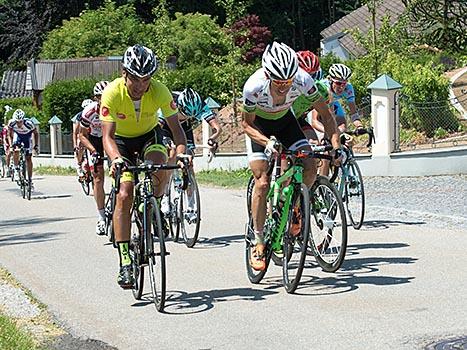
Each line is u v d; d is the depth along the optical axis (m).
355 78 30.67
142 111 9.19
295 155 9.23
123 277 9.19
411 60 32.94
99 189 14.38
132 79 8.78
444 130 25.66
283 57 8.80
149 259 9.05
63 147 41.25
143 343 7.79
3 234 15.68
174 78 43.38
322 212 9.99
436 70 29.45
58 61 58.75
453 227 13.81
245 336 7.80
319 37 88.44
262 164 9.48
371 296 9.02
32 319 8.90
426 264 10.64
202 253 12.34
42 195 23.86
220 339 7.76
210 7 78.00
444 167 22.97
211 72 43.62
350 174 13.74
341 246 9.70
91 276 11.08
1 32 83.31
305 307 8.70
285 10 85.94
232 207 17.98
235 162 29.42
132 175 9.03
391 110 23.45
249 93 9.27
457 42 36.16
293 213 9.30
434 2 35.34
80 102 44.72
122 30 65.75
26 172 22.77
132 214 9.25
